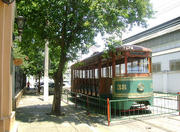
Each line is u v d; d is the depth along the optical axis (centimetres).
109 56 955
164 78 2002
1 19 409
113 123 746
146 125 707
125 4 820
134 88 848
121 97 859
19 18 682
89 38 785
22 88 1944
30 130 611
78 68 1568
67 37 841
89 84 1257
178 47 1825
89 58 1260
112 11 701
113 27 758
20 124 683
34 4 725
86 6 718
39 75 2044
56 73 879
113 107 905
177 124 714
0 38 409
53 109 869
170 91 1922
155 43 2147
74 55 862
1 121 400
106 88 998
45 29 822
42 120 751
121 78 869
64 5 771
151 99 886
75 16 766
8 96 423
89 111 1005
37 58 1761
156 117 834
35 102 1322
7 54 424
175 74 1861
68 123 709
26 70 1911
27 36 821
